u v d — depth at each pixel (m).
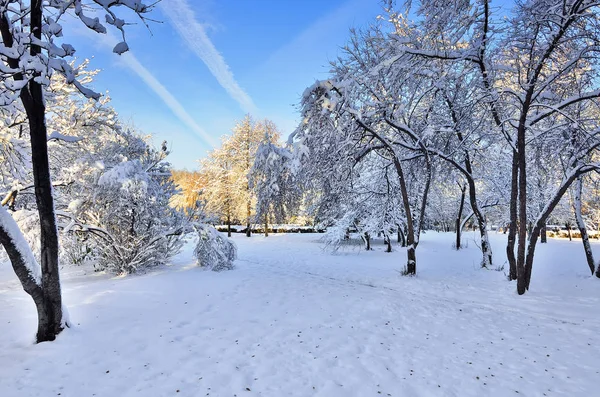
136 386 3.53
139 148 12.14
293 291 8.17
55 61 3.69
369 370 4.02
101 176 9.56
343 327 5.57
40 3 4.18
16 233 4.50
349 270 11.69
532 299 7.42
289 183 10.29
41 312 4.66
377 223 17.17
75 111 10.67
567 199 21.91
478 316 6.34
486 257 11.75
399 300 7.40
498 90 8.55
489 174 15.92
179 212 12.08
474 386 3.68
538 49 7.55
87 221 10.41
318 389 3.54
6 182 9.65
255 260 14.33
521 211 7.85
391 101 9.16
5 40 4.32
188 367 4.00
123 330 5.16
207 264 11.73
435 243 22.05
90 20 3.38
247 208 29.70
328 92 8.51
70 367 3.90
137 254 10.40
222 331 5.27
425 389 3.60
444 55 8.56
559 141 9.41
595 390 3.61
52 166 11.23
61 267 11.89
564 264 12.24
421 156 11.29
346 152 9.94
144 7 3.22
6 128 8.30
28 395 3.28
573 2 7.00
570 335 5.33
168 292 7.80
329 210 12.38
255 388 3.54
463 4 8.27
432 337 5.21
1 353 4.21
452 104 10.34
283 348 4.63
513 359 4.41
